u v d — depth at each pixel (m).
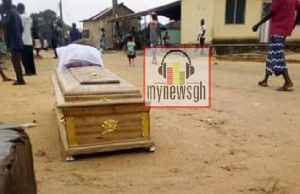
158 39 14.95
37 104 6.00
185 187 2.76
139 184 2.82
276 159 3.34
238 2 20.30
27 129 4.43
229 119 4.84
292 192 2.65
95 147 3.39
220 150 3.60
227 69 12.45
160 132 4.26
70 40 19.56
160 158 3.41
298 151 3.55
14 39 8.01
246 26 20.66
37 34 19.75
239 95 6.76
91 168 3.18
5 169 1.28
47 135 4.18
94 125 3.39
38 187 2.75
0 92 7.25
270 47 7.33
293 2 6.85
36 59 18.47
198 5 21.08
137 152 3.58
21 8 9.89
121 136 3.50
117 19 30.66
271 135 4.08
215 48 19.48
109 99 3.40
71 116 3.30
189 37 22.27
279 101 6.07
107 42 36.16
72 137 3.35
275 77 9.80
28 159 1.75
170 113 5.30
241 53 20.03
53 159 3.41
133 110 3.47
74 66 4.88
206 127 4.46
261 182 2.83
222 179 2.90
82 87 3.46
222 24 20.28
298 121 4.69
